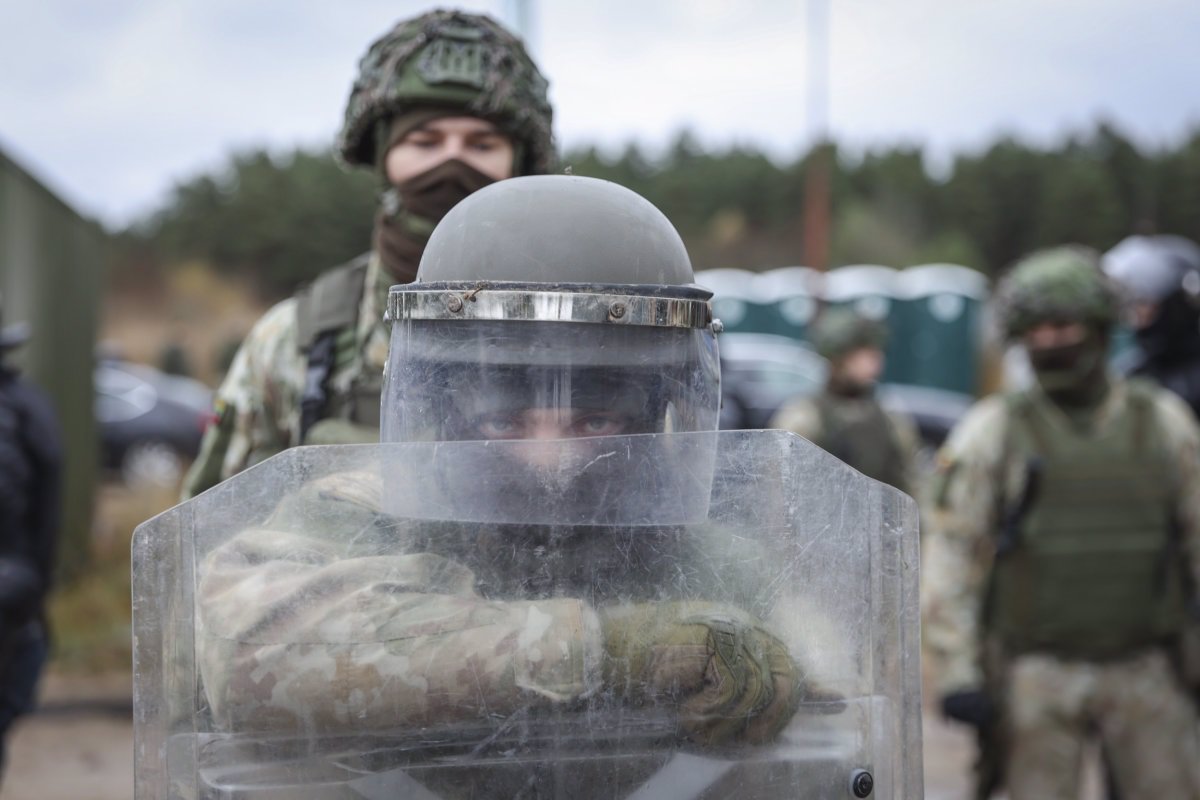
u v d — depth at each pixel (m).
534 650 1.20
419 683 1.18
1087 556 3.17
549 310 1.25
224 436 2.15
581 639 1.20
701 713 1.22
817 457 1.26
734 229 48.88
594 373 1.26
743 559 1.24
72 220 8.56
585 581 1.22
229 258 42.62
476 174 2.06
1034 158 55.19
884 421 5.45
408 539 1.21
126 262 40.75
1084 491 3.18
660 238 1.34
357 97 2.14
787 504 1.26
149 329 36.69
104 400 15.73
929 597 3.24
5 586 3.48
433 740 1.18
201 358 33.34
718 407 1.39
